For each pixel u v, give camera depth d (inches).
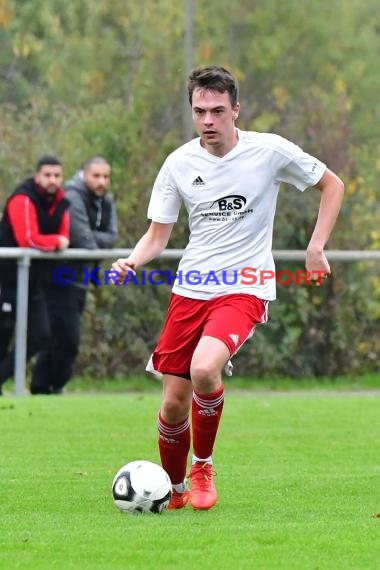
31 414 1174.3
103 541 644.7
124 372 1728.6
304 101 1847.9
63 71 2039.9
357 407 1268.5
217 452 986.1
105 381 1718.8
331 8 2121.1
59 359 1478.8
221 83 740.7
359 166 1838.1
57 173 1428.4
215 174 754.8
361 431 1100.5
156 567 590.2
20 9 2124.8
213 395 735.1
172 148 1772.9
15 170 1770.4
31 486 829.2
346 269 1791.3
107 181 1486.2
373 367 1825.8
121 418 1164.5
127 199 1747.0
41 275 1448.1
